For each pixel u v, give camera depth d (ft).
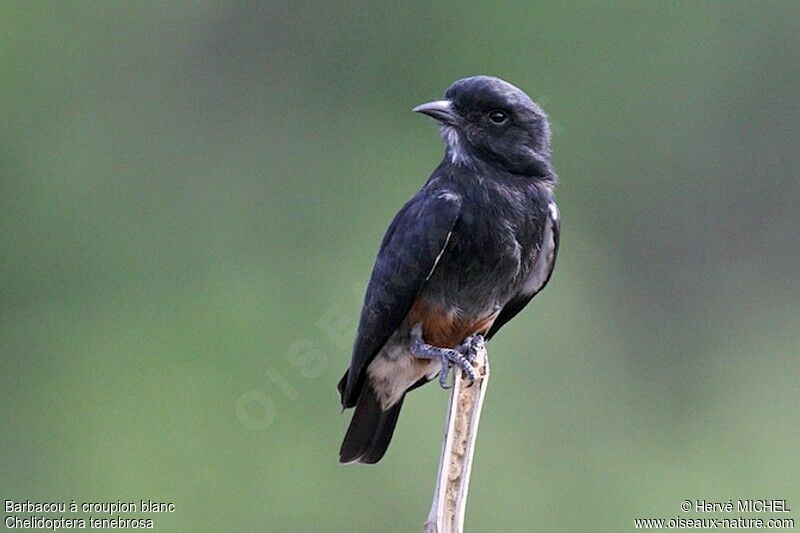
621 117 65.51
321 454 52.26
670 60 66.13
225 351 57.62
